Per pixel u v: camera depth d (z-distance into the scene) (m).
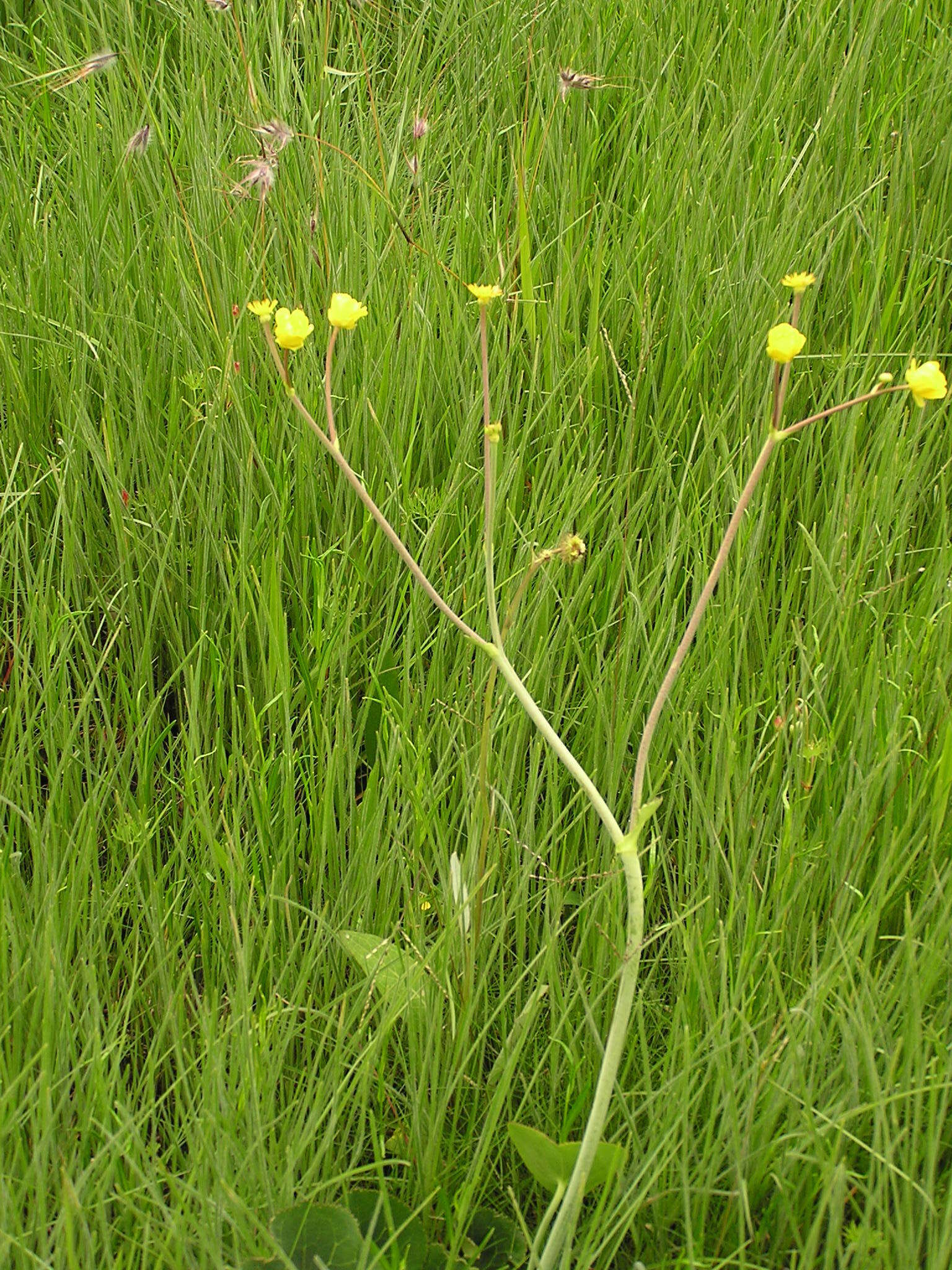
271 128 2.23
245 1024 1.46
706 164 2.58
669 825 1.70
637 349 2.24
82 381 2.06
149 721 1.75
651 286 2.30
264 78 3.06
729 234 2.42
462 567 1.90
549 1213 1.40
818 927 1.62
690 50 2.91
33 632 1.78
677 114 2.77
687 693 1.75
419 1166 1.48
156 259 2.46
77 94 2.84
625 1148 1.39
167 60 3.19
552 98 2.69
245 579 1.79
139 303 2.32
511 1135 1.40
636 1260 1.48
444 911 1.60
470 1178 1.45
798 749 1.66
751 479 1.33
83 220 2.44
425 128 2.42
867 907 1.55
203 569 1.87
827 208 2.48
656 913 1.67
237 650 1.86
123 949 1.59
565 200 2.51
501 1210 1.52
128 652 1.91
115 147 2.64
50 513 2.06
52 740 1.70
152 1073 1.49
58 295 2.32
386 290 2.31
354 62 3.05
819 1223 1.38
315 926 1.62
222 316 2.22
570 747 1.78
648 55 2.93
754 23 2.91
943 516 1.86
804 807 1.63
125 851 1.70
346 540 1.90
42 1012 1.50
